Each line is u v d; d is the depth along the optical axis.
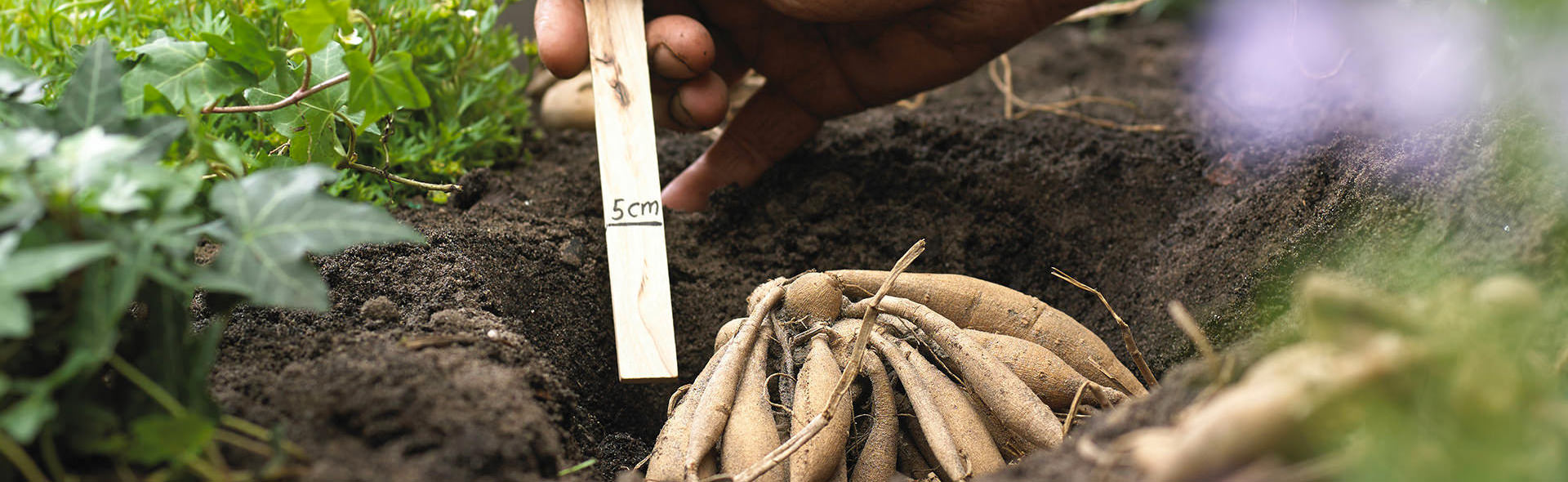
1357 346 0.85
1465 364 0.81
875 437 1.28
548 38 1.66
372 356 1.22
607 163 1.61
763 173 2.02
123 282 0.91
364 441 1.06
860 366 1.33
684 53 1.72
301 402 1.10
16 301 0.81
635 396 1.65
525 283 1.64
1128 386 1.38
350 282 1.50
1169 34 3.06
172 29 1.67
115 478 0.96
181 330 1.04
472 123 2.12
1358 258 1.41
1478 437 0.81
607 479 1.42
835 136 2.20
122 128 1.08
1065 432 1.22
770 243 1.88
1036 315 1.42
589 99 2.24
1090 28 3.11
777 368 1.38
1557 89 1.29
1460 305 0.85
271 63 1.42
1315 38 2.48
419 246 1.62
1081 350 1.40
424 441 1.06
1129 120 2.40
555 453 1.18
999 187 2.01
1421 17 1.93
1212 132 2.23
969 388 1.32
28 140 0.94
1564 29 1.24
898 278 1.43
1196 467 0.86
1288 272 1.51
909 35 1.90
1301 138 1.93
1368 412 0.83
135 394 1.02
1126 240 1.92
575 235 1.82
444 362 1.23
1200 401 1.06
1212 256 1.72
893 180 2.03
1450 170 1.36
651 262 1.54
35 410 0.86
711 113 1.81
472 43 2.10
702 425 1.23
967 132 2.22
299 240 1.00
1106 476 0.97
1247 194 1.83
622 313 1.49
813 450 1.21
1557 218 1.15
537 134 2.26
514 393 1.21
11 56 1.58
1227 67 2.69
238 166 1.12
